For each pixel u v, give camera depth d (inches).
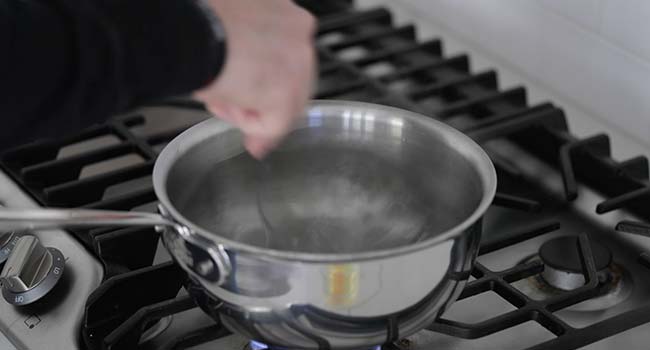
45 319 38.7
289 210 38.8
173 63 30.2
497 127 49.1
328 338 32.3
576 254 41.9
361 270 30.3
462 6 58.9
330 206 38.9
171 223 31.8
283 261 30.0
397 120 37.5
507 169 47.6
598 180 47.5
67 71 29.8
